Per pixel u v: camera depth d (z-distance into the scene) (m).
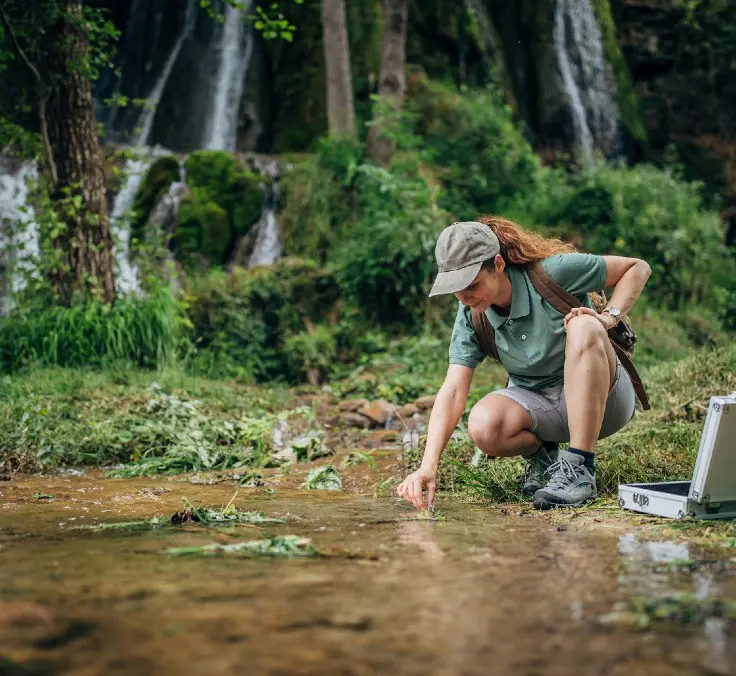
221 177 12.52
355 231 12.05
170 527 2.72
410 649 1.38
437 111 14.57
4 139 9.92
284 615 1.58
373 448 5.52
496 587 1.81
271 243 12.52
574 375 3.12
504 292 3.15
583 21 18.27
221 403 6.96
